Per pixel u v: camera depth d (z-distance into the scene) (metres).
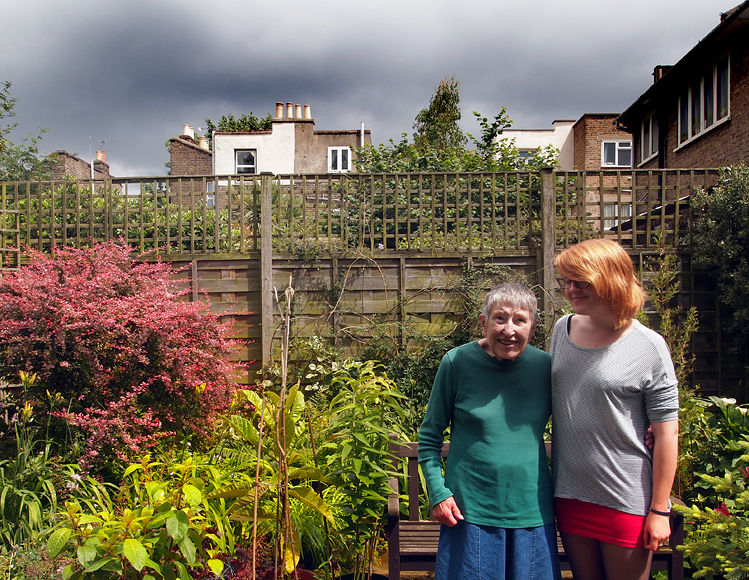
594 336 1.81
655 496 1.68
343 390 3.10
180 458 3.39
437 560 1.84
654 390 1.69
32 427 3.58
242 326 5.73
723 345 5.88
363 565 2.72
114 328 3.71
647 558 1.72
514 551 1.71
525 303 1.75
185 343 3.95
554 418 1.86
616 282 1.69
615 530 1.71
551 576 1.72
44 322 3.64
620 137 17.23
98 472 3.47
